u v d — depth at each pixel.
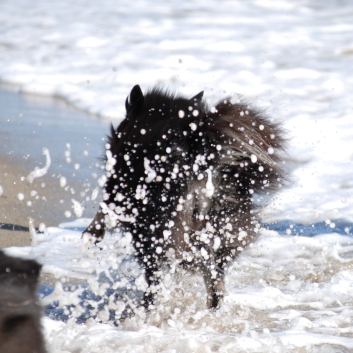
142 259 8.12
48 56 29.48
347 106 20.73
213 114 7.89
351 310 8.20
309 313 8.19
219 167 7.73
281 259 10.34
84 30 34.75
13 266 4.92
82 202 12.56
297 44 31.12
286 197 13.48
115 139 8.37
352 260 10.32
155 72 25.67
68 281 8.96
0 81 26.02
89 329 7.21
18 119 19.47
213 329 7.63
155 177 7.73
